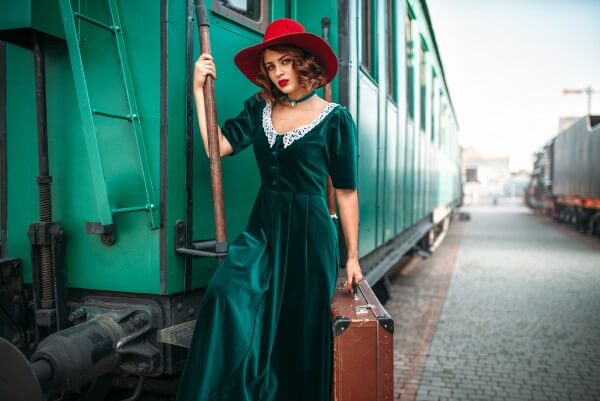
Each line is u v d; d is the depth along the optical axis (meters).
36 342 2.42
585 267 9.30
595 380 3.78
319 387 2.00
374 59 3.92
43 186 2.25
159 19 2.16
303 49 2.03
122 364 2.19
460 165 27.38
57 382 1.86
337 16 3.05
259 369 1.91
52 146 2.34
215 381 1.78
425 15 7.39
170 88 2.17
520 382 3.74
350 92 3.06
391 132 4.66
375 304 2.15
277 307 1.98
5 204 2.51
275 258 2.00
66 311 2.31
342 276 2.97
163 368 2.21
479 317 5.58
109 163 2.19
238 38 2.65
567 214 21.33
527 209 40.72
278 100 2.14
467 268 9.11
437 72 9.58
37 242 2.24
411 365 4.08
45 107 2.23
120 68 2.18
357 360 1.94
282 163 2.03
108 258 2.26
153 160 2.17
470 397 3.48
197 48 2.31
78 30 2.15
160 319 2.23
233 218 2.63
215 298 1.84
